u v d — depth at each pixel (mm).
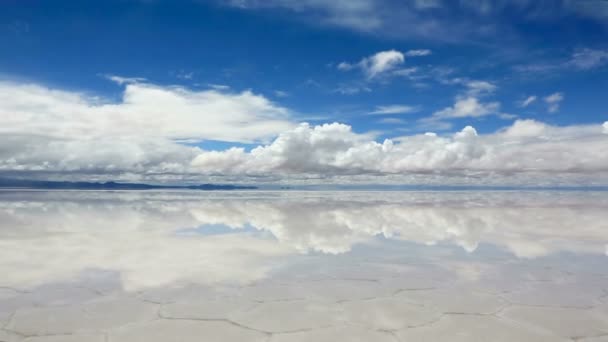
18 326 2984
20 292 3852
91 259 5359
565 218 11000
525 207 15594
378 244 6699
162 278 4406
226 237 7375
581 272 4738
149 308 3414
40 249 6043
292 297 3744
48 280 4281
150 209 14227
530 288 4062
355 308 3430
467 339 2773
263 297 3736
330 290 3973
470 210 14023
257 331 2910
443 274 4645
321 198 25562
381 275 4590
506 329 2957
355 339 2766
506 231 8297
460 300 3664
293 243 6758
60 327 2967
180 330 2924
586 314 3287
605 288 4055
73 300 3617
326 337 2799
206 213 12562
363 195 33125
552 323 3082
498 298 3723
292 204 17906
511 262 5301
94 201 19609
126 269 4793
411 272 4738
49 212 12375
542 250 6152
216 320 3133
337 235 7707
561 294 3855
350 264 5156
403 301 3629
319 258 5527
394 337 2803
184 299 3670
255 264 5129
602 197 27156
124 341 2725
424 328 2973
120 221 9930
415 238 7355
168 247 6305
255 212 13094
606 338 2803
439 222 10008
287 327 2988
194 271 4727
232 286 4105
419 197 27562
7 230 8047
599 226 9117
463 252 6004
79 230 8172
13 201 18953
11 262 5137
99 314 3256
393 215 11984
